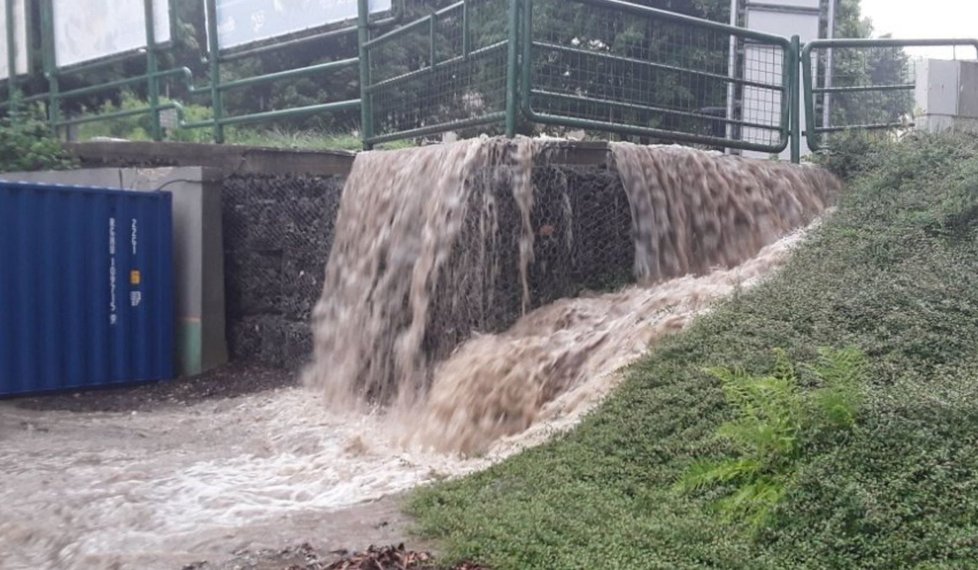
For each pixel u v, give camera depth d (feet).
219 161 41.45
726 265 32.14
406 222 31.86
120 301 39.09
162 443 29.76
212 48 47.37
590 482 19.77
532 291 29.19
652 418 21.20
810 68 37.73
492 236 28.63
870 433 17.51
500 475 21.07
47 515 21.68
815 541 15.74
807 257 27.86
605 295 29.55
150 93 51.21
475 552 16.80
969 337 21.30
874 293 23.61
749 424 18.52
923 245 26.37
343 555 17.46
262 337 39.73
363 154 35.42
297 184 38.06
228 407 35.14
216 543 18.65
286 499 22.58
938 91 37.76
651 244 31.01
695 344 23.57
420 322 30.35
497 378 26.50
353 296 34.14
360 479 23.68
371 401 32.19
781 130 36.88
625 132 32.45
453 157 30.04
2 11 61.05
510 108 30.12
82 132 63.21
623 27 32.96
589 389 24.39
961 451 16.71
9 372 36.17
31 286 36.60
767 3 45.24
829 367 19.39
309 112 42.27
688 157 32.27
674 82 33.99
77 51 56.03
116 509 21.84
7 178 44.88
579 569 15.62
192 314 40.42
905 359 20.72
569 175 29.76
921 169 31.55
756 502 16.99
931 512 15.66
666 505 17.90
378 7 39.55
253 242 39.93
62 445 29.32
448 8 33.45
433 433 27.12
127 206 39.19
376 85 37.99
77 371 37.93
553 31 31.24
